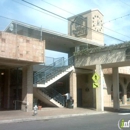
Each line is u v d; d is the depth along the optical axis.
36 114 16.45
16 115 15.93
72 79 24.17
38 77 21.05
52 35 22.22
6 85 22.94
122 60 19.84
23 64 18.98
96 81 21.58
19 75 22.08
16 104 21.50
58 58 23.19
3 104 22.89
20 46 16.92
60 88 27.11
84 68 25.22
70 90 24.19
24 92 19.48
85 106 27.20
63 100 23.95
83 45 25.45
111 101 30.05
